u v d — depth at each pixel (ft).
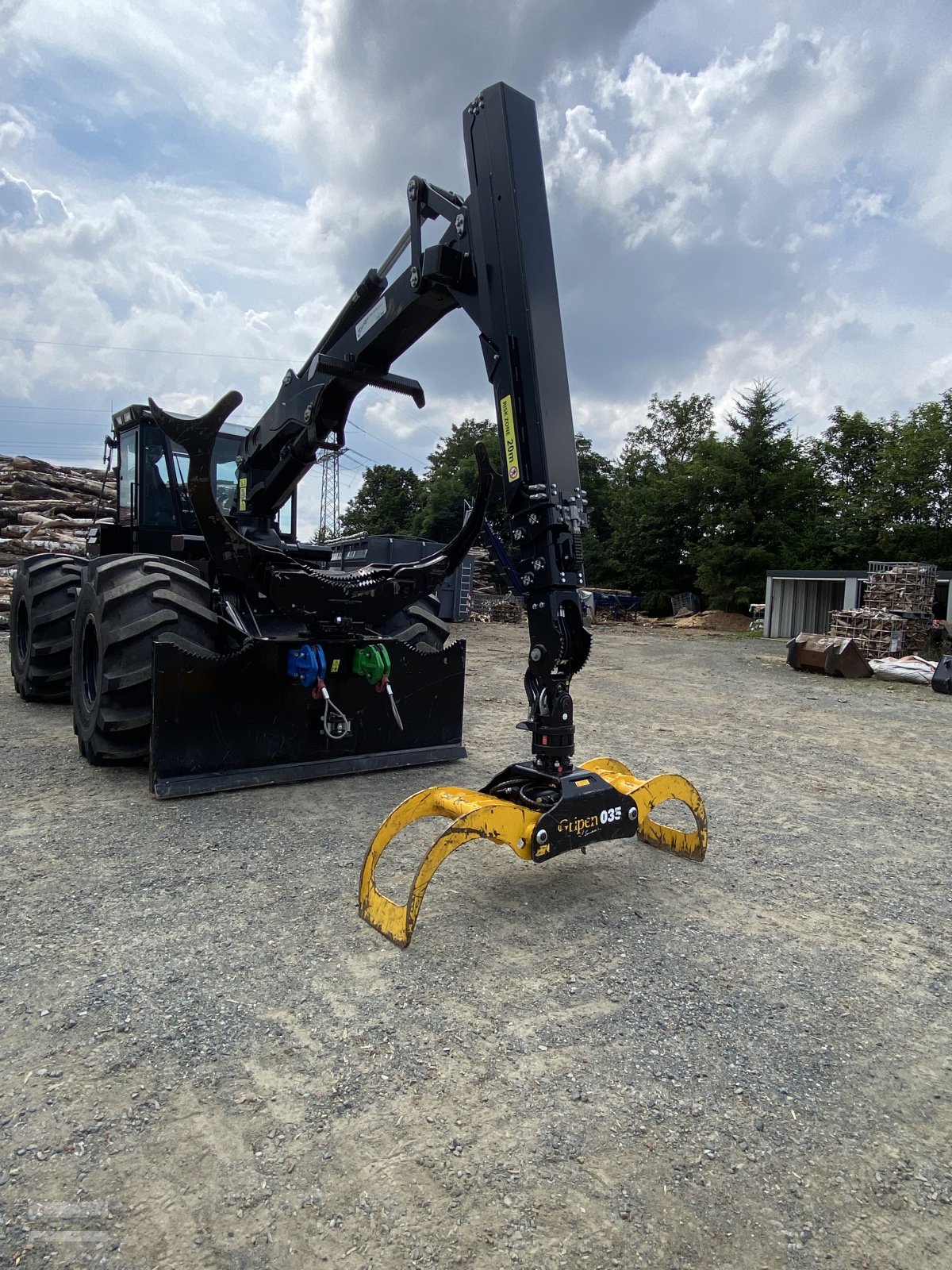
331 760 14.87
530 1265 4.72
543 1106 6.13
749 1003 7.79
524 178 10.07
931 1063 6.96
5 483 41.19
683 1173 5.52
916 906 10.39
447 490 115.14
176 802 13.19
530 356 9.75
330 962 8.23
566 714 9.81
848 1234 5.06
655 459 128.88
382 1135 5.75
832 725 23.98
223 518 12.61
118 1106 5.94
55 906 9.34
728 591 81.82
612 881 10.76
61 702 22.52
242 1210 5.04
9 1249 4.67
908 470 74.02
